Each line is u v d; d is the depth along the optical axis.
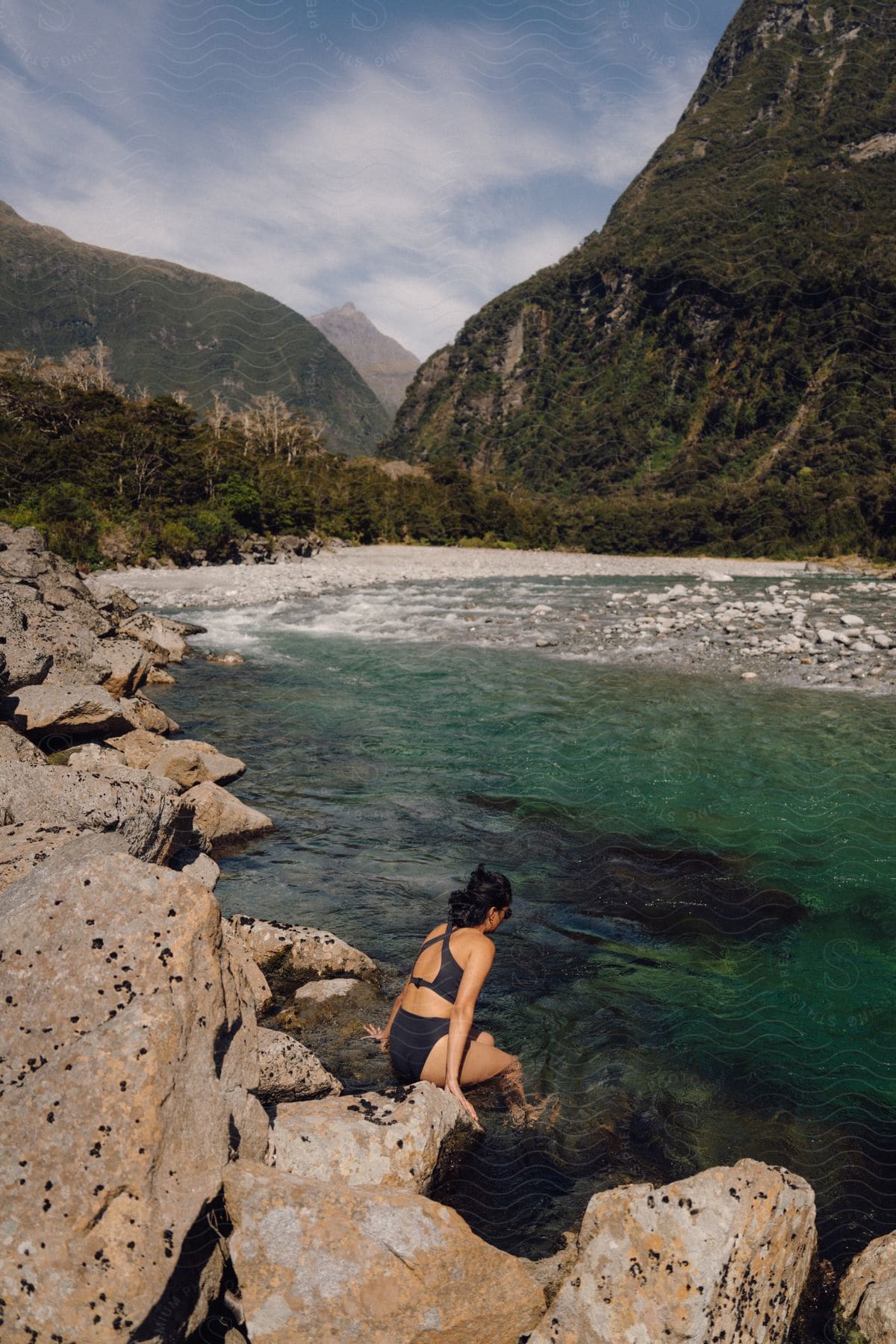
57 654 7.76
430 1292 2.02
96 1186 1.92
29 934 2.32
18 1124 2.00
